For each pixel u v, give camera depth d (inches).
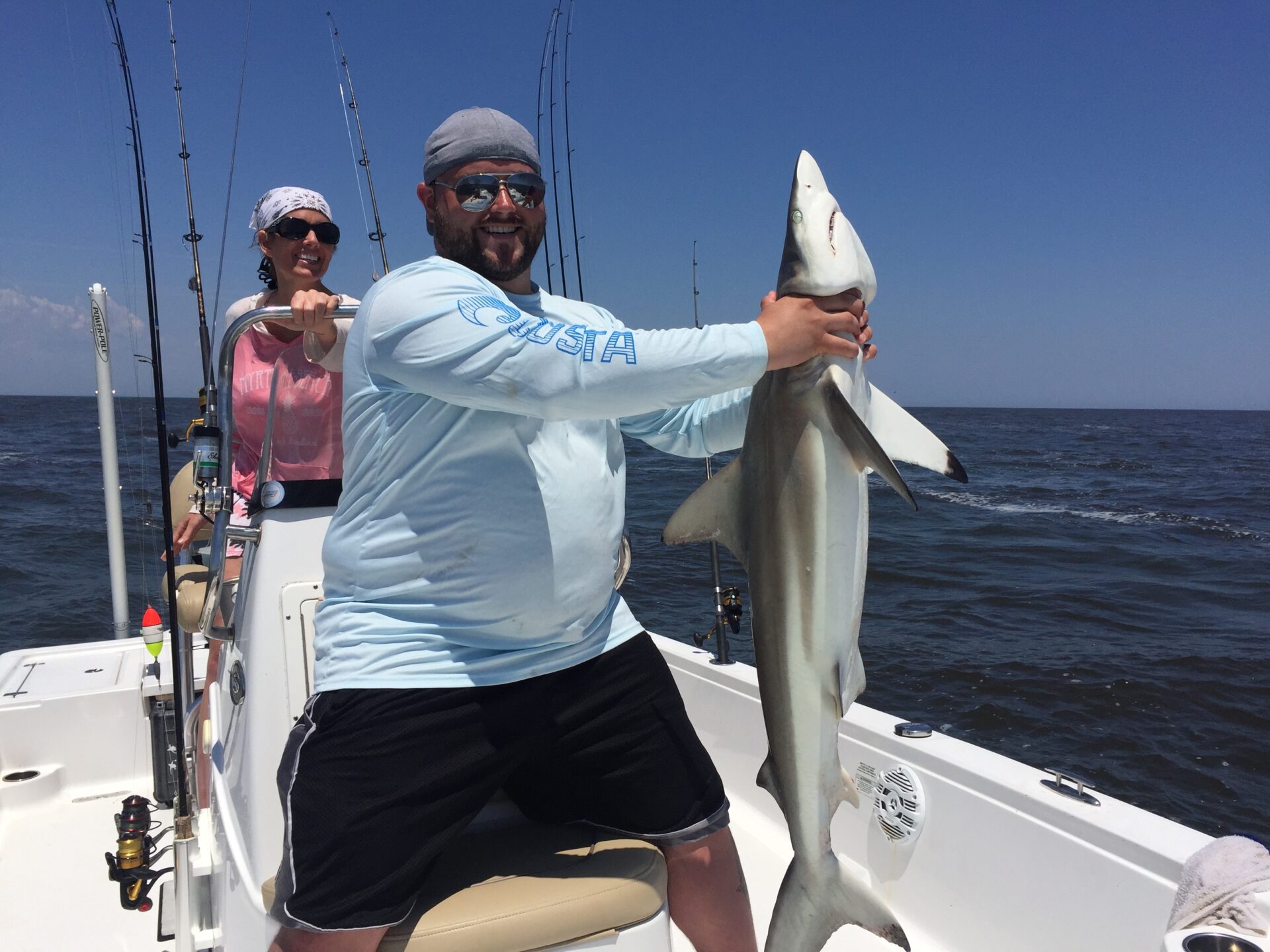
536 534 70.6
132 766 170.2
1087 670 347.6
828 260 66.1
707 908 81.7
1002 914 102.1
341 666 70.6
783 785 74.6
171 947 124.7
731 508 76.9
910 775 114.2
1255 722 299.4
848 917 73.4
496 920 67.6
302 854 66.0
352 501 72.9
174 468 592.1
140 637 196.1
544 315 81.0
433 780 68.1
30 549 561.6
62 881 139.9
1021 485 1157.1
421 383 65.0
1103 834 92.1
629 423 91.3
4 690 169.2
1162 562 598.9
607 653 77.2
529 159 75.7
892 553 623.8
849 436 68.6
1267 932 76.3
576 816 81.4
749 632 367.2
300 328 92.9
